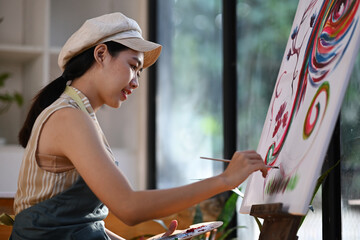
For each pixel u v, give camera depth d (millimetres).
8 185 4230
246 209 1885
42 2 4570
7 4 4906
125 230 3271
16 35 4922
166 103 4395
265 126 1990
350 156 2160
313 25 1752
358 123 2117
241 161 1559
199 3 3912
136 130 4695
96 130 1616
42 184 1681
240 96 3361
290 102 1771
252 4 3232
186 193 1518
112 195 1505
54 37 5020
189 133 3971
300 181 1438
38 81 4559
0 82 4422
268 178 1752
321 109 1466
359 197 2078
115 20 1797
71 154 1581
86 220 1729
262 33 3107
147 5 4715
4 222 2090
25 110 4824
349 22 1472
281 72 1966
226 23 3479
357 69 2148
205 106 3775
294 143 1596
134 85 1820
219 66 3615
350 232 2141
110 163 1553
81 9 5078
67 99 1730
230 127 3434
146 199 1502
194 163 3896
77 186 1690
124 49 1786
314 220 2395
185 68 4086
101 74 1777
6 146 4234
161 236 1919
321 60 1581
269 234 1573
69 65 1809
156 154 4566
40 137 1670
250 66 3246
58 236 1680
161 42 4539
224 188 1535
